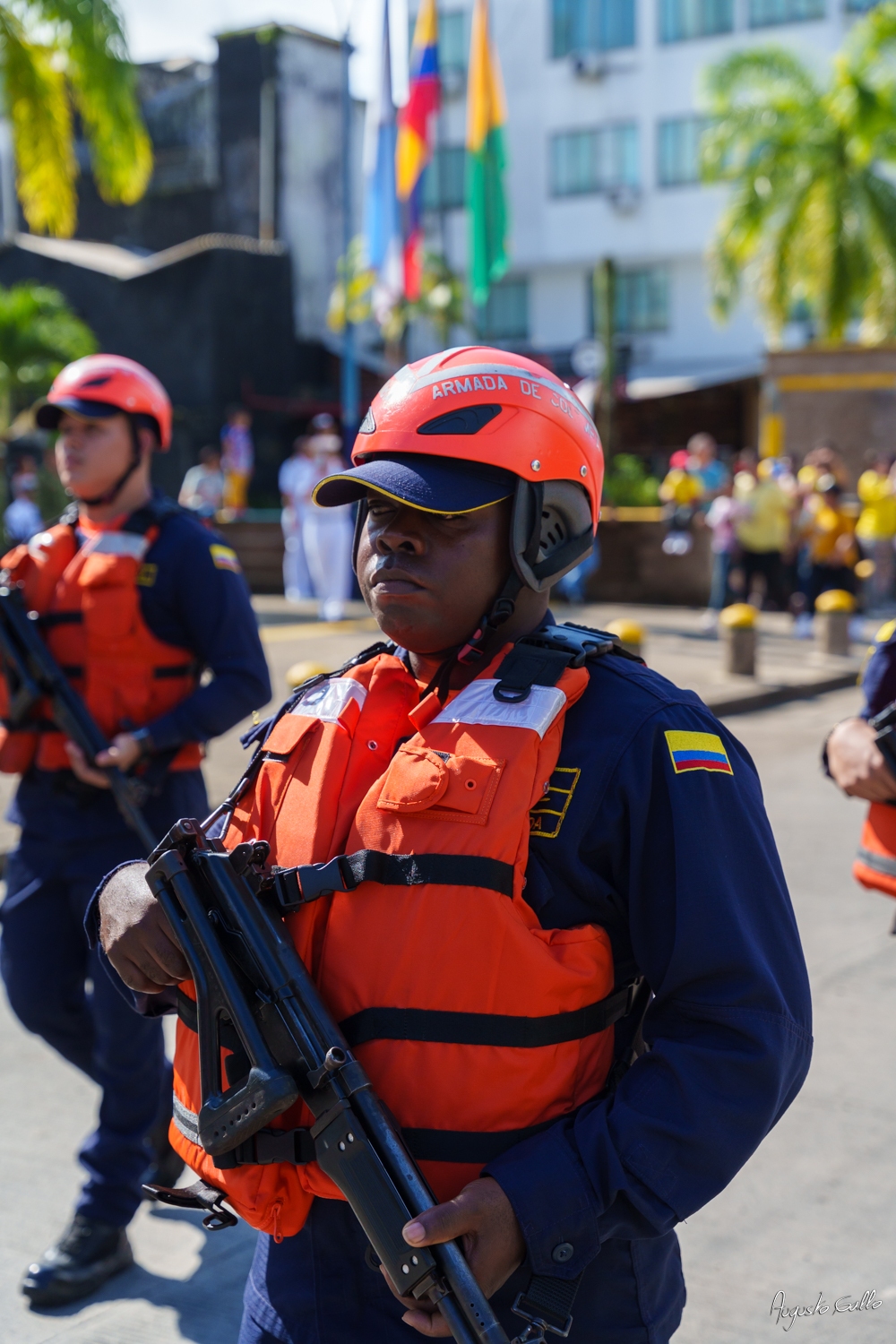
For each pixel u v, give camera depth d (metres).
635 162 32.47
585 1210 1.36
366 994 1.43
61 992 3.05
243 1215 1.54
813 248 24.81
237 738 8.32
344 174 17.25
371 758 1.57
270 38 27.78
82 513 3.29
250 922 1.47
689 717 1.53
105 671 3.08
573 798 1.49
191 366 26.02
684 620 14.91
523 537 1.55
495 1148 1.41
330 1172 1.39
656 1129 1.38
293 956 1.46
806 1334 2.82
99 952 1.81
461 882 1.42
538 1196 1.35
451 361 1.58
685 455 17.22
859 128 24.38
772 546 15.24
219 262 25.81
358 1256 1.53
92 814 3.05
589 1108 1.44
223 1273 3.05
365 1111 1.37
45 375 21.27
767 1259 3.12
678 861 1.45
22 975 3.04
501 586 1.59
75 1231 2.96
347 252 17.34
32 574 3.18
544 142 33.31
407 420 1.55
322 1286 1.54
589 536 1.67
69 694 3.00
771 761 8.71
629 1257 1.53
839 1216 3.30
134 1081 2.94
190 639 3.15
